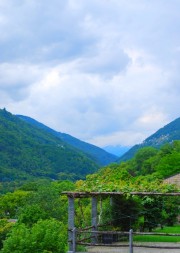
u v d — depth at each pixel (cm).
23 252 1930
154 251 1877
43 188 4706
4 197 8169
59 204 4409
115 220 2381
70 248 1805
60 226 2203
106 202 2420
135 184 1873
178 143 10100
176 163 6400
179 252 1847
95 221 2106
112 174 2517
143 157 10406
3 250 1966
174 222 3656
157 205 2995
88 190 1850
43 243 1950
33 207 3888
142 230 2927
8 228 4925
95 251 1858
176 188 1816
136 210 2447
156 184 1842
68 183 8369
